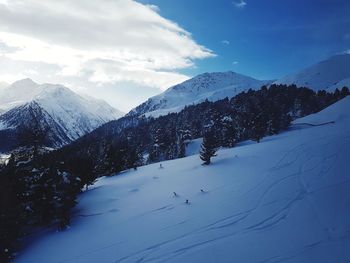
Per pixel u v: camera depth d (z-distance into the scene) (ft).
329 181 110.93
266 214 93.76
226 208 102.17
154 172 172.96
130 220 105.50
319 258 69.67
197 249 79.20
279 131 293.64
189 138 373.20
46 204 108.27
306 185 110.63
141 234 92.94
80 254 86.43
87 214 118.01
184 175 152.97
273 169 135.13
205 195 117.80
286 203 98.99
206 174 147.23
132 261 78.43
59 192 112.06
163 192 130.82
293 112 420.36
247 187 118.11
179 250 80.18
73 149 419.13
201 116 490.49
